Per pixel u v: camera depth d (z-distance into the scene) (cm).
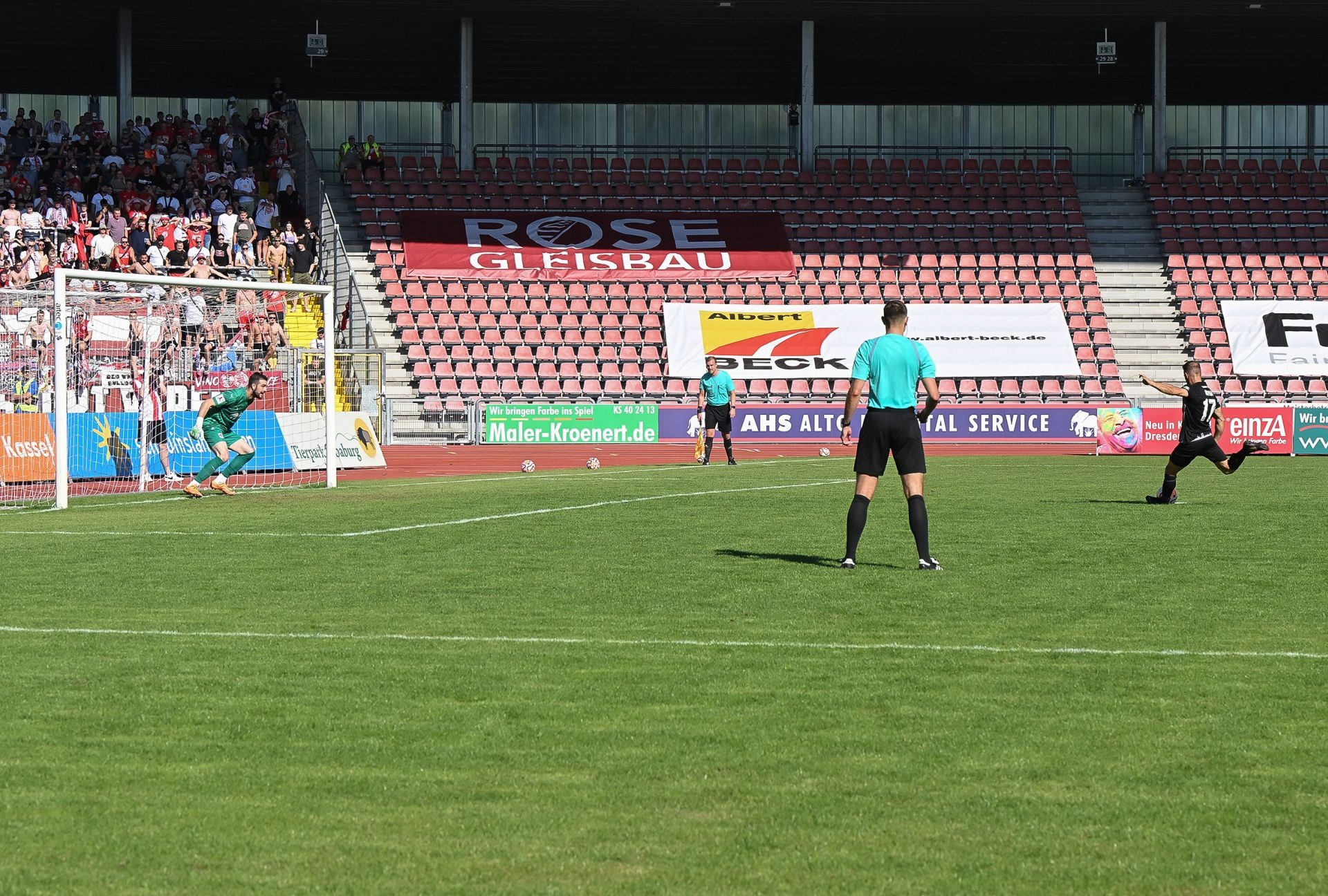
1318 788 534
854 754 583
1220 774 553
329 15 3975
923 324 3978
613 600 972
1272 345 4031
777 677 727
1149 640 823
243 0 3869
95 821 503
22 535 1397
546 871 453
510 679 723
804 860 461
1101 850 470
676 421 3503
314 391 2548
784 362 3847
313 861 463
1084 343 4019
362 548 1272
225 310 2430
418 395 3697
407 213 4100
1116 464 2580
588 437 3478
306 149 4184
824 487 1966
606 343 3888
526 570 1123
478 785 543
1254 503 1709
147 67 4175
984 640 824
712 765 568
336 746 598
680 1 3991
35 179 3853
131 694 693
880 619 891
